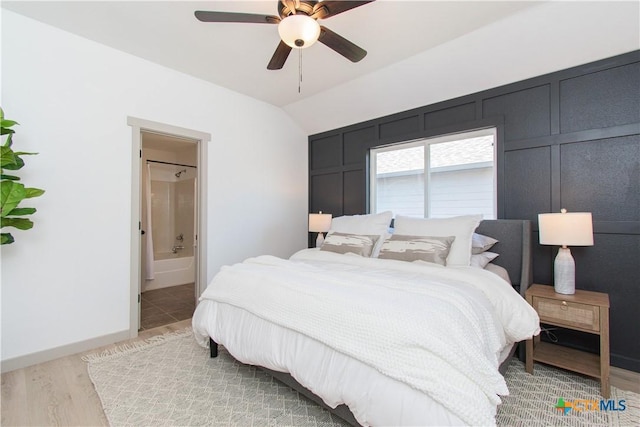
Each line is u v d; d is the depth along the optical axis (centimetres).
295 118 440
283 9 175
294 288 171
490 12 222
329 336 138
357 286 167
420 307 135
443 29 242
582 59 236
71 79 249
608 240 229
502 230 261
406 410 109
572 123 244
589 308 190
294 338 155
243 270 216
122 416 163
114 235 270
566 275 210
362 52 205
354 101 368
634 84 219
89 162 257
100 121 264
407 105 344
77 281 249
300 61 295
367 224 306
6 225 198
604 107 230
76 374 210
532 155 263
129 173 280
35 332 228
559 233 207
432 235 252
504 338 172
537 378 203
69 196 246
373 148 389
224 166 361
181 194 549
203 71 319
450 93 309
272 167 418
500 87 281
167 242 554
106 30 246
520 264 252
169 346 253
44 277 233
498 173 281
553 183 252
